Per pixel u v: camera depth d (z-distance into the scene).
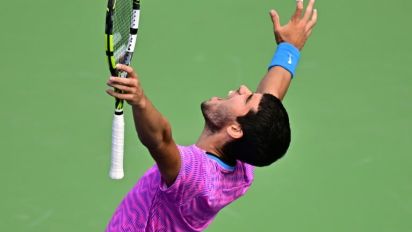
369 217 36.12
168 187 20.47
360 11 45.19
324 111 39.84
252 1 44.72
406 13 45.44
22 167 36.75
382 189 37.06
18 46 41.75
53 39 42.03
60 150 37.34
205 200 20.95
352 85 41.19
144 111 18.88
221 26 43.16
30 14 43.34
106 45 21.14
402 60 42.72
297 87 40.75
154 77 40.31
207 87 39.91
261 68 41.00
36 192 36.00
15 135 37.88
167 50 41.69
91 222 35.09
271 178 37.00
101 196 36.00
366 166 37.81
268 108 21.75
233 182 22.39
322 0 45.62
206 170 20.78
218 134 21.83
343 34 43.75
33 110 38.88
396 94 40.97
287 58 25.77
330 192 36.72
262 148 21.69
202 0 44.59
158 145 19.38
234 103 21.70
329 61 42.16
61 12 43.50
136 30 23.27
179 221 21.47
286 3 44.78
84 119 38.50
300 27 26.19
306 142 38.44
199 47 41.97
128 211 21.89
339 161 37.88
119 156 22.25
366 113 40.00
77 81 40.06
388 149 38.56
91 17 43.22
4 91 39.62
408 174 37.66
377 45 43.38
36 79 40.19
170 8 43.97
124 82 18.44
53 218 35.16
